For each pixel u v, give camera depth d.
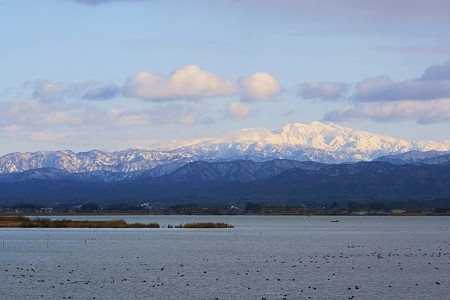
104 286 152.88
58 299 136.62
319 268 187.25
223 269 185.00
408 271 179.75
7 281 160.25
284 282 159.38
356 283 157.75
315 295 141.88
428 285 154.50
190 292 145.25
